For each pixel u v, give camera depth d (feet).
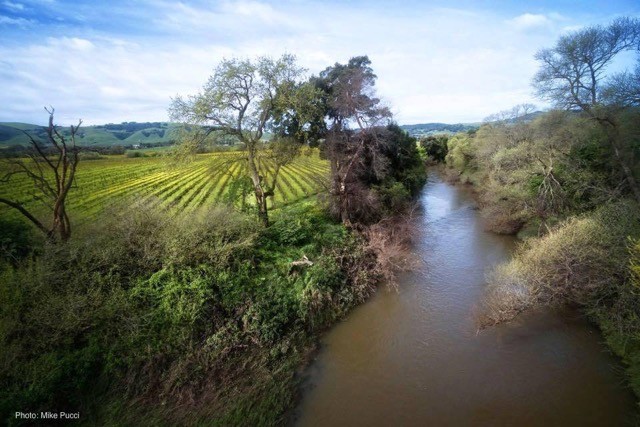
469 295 65.82
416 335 55.26
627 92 61.26
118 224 57.72
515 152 107.34
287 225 75.05
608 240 49.78
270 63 69.67
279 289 59.16
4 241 51.88
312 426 39.55
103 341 44.06
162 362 44.37
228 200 104.58
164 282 52.24
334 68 95.40
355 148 92.07
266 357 49.24
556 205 81.20
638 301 43.91
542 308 56.59
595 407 39.09
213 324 50.37
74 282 47.85
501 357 48.37
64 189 58.39
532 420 38.27
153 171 180.65
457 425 38.40
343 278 69.51
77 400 39.14
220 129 71.41
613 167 73.51
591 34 65.41
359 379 46.62
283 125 84.23
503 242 92.12
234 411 40.55
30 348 40.50
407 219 99.25
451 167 215.51
